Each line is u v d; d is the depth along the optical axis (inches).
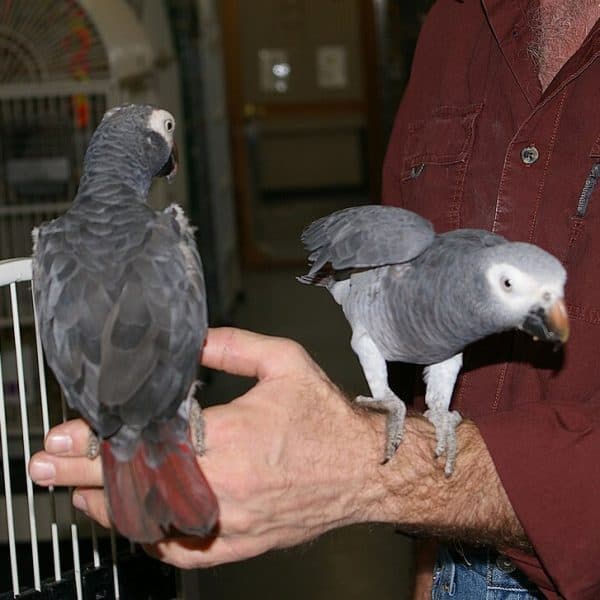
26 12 98.0
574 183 44.1
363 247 41.2
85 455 36.3
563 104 44.8
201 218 154.8
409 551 105.5
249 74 299.0
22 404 44.7
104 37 97.7
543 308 36.3
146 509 32.5
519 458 38.8
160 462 33.4
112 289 35.7
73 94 99.2
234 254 199.8
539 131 45.3
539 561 40.3
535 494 38.5
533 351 45.0
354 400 40.8
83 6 97.0
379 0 160.2
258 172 265.4
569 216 44.0
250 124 244.5
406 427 39.8
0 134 101.3
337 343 171.6
